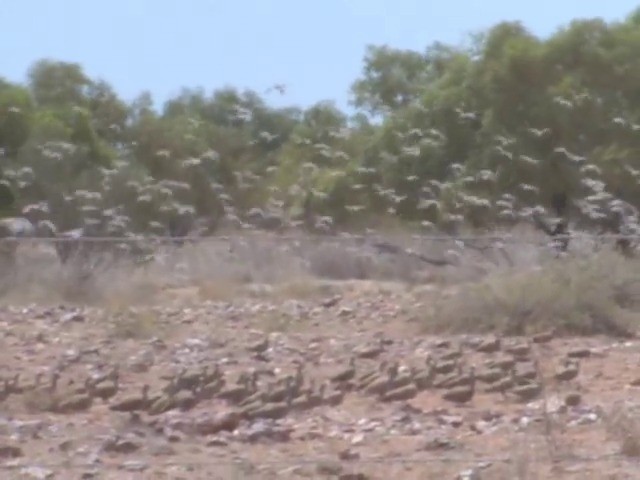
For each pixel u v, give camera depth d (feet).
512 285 246.47
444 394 181.57
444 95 441.68
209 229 463.83
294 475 136.36
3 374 197.16
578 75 427.33
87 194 401.70
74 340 234.17
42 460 144.36
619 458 141.69
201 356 215.31
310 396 176.86
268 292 314.35
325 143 539.29
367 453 147.95
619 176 413.59
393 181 437.99
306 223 452.35
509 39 434.71
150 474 137.49
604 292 244.63
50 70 515.09
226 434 159.43
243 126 615.16
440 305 248.73
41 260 329.93
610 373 196.85
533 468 136.26
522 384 186.19
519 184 407.64
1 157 415.03
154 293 310.24
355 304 286.66
